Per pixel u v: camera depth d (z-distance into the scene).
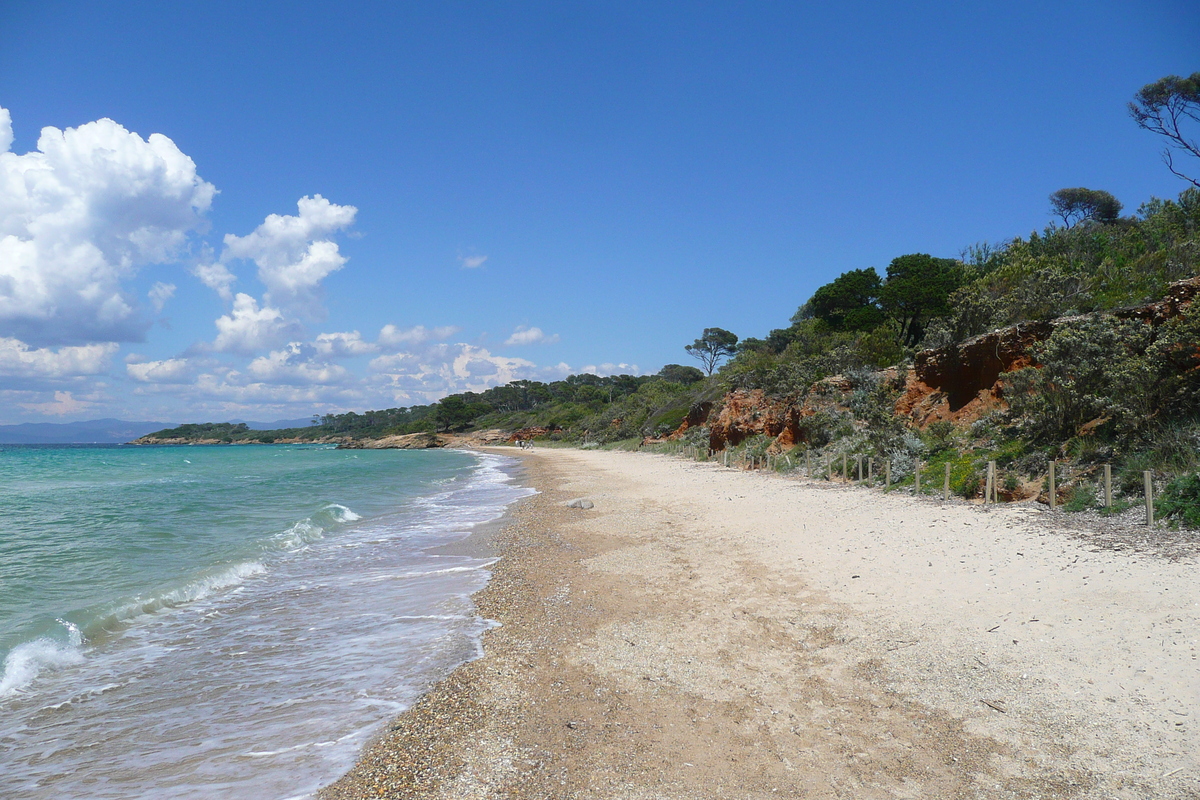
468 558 12.83
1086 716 4.91
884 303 38.12
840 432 23.92
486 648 7.55
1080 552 8.55
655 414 69.38
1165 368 12.22
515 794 4.49
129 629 8.51
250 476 38.91
